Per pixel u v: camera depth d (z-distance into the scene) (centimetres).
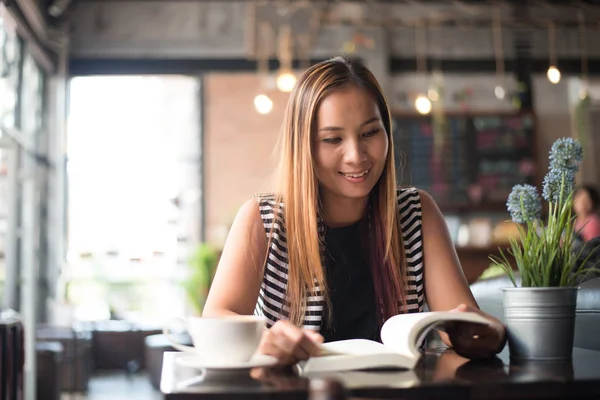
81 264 841
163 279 859
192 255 748
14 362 254
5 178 554
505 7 823
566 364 116
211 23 802
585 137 818
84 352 621
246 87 812
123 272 859
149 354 597
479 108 823
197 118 820
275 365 111
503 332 118
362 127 145
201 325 110
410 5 818
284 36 776
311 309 149
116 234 853
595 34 832
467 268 710
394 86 820
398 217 158
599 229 515
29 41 649
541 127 827
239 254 150
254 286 149
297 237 150
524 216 129
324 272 152
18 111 616
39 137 729
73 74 792
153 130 856
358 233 158
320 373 104
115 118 845
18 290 549
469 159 817
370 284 156
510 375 101
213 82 811
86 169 820
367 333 153
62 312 745
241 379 100
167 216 848
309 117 147
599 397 96
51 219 759
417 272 156
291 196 151
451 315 115
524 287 124
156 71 799
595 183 822
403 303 154
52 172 763
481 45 823
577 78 829
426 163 816
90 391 616
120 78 816
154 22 799
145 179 849
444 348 142
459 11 822
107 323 773
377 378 99
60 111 764
